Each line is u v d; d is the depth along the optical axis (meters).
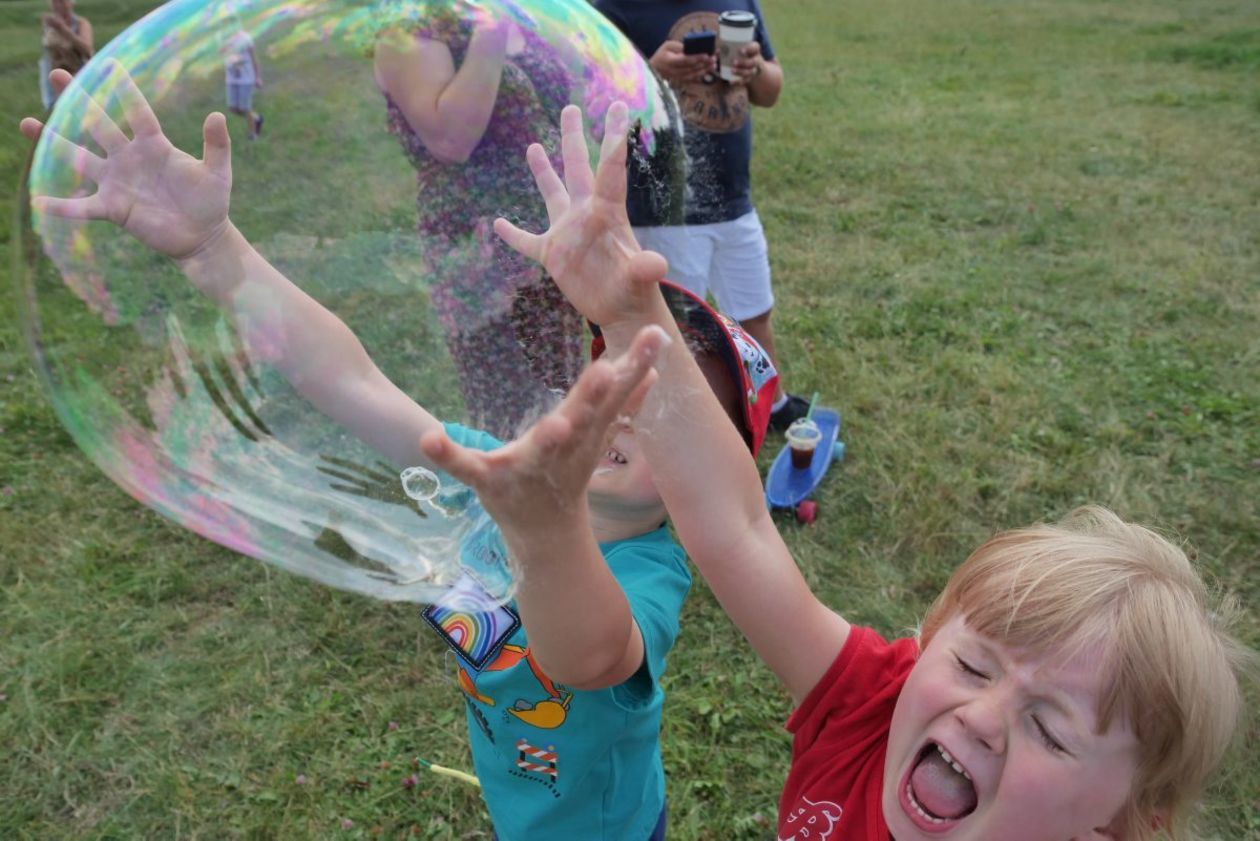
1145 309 3.68
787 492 2.59
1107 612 0.92
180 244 0.86
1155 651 0.90
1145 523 2.49
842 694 1.12
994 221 4.60
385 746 1.96
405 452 0.86
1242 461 2.77
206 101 0.89
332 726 2.00
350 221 0.91
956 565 2.42
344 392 0.87
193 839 1.80
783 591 1.10
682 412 1.00
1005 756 0.91
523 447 0.64
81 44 2.54
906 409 3.02
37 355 0.87
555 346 0.92
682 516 1.06
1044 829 0.91
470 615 1.18
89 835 1.81
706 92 2.33
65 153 0.85
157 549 2.45
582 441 0.64
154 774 1.90
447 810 1.84
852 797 1.08
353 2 0.92
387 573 0.83
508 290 0.91
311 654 2.17
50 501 2.59
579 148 0.85
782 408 2.90
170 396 0.87
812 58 8.30
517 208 0.92
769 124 6.17
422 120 0.89
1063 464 2.75
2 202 2.41
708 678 2.09
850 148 5.69
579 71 0.94
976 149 5.70
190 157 0.87
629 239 0.84
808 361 3.27
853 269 4.04
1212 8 10.66
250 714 2.03
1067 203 4.80
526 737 1.17
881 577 2.39
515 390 0.89
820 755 1.13
